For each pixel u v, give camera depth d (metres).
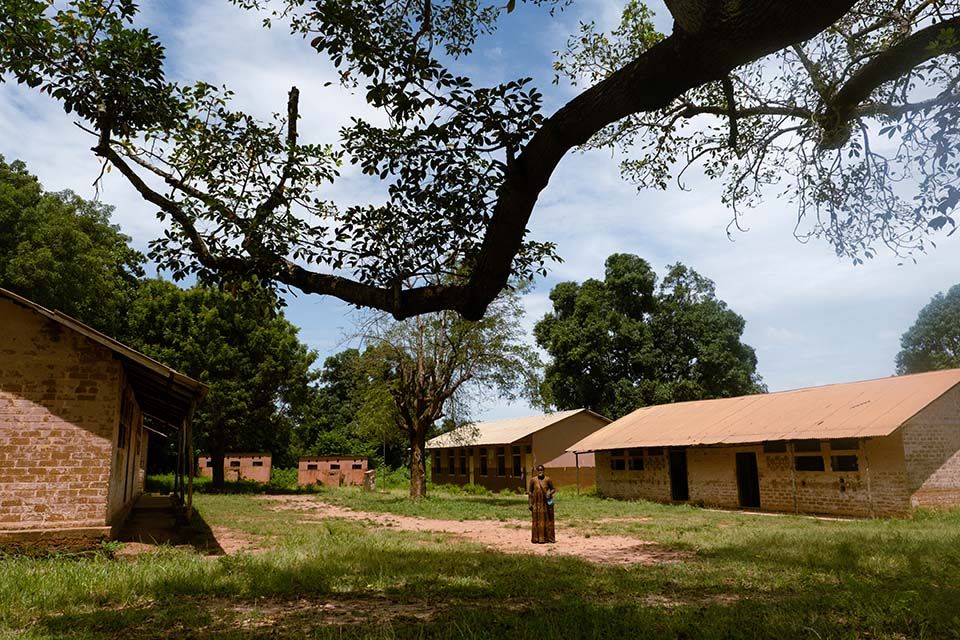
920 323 49.59
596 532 17.11
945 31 5.52
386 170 6.89
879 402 21.59
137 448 23.61
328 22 5.98
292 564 10.16
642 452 31.12
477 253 6.74
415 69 5.66
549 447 40.97
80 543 11.28
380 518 21.91
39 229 28.47
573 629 5.79
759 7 3.89
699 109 9.24
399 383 29.97
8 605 6.89
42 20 6.73
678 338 50.03
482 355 28.89
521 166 5.06
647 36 10.23
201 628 6.09
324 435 60.50
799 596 7.57
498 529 18.34
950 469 20.27
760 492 24.44
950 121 6.54
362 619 6.52
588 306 50.75
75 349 12.12
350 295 6.33
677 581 8.86
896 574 8.96
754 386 48.91
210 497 31.39
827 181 8.36
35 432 11.68
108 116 7.11
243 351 38.03
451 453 53.09
